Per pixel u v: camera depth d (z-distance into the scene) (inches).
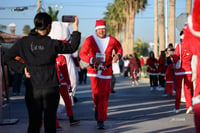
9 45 893.8
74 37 185.3
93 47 278.8
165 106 413.4
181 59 343.6
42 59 175.9
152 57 670.5
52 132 179.2
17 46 179.0
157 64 670.5
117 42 285.4
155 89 680.4
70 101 291.7
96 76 278.8
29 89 178.5
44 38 179.9
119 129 273.3
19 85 597.9
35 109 179.6
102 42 279.7
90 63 275.7
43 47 176.9
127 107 407.2
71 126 289.3
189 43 161.9
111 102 462.0
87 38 281.9
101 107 274.1
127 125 289.9
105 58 278.1
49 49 176.7
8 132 268.2
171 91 542.0
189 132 258.4
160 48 1153.4
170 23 1027.3
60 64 283.4
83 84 904.3
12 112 378.9
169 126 282.8
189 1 912.9
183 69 344.5
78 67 330.6
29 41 178.7
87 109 394.9
